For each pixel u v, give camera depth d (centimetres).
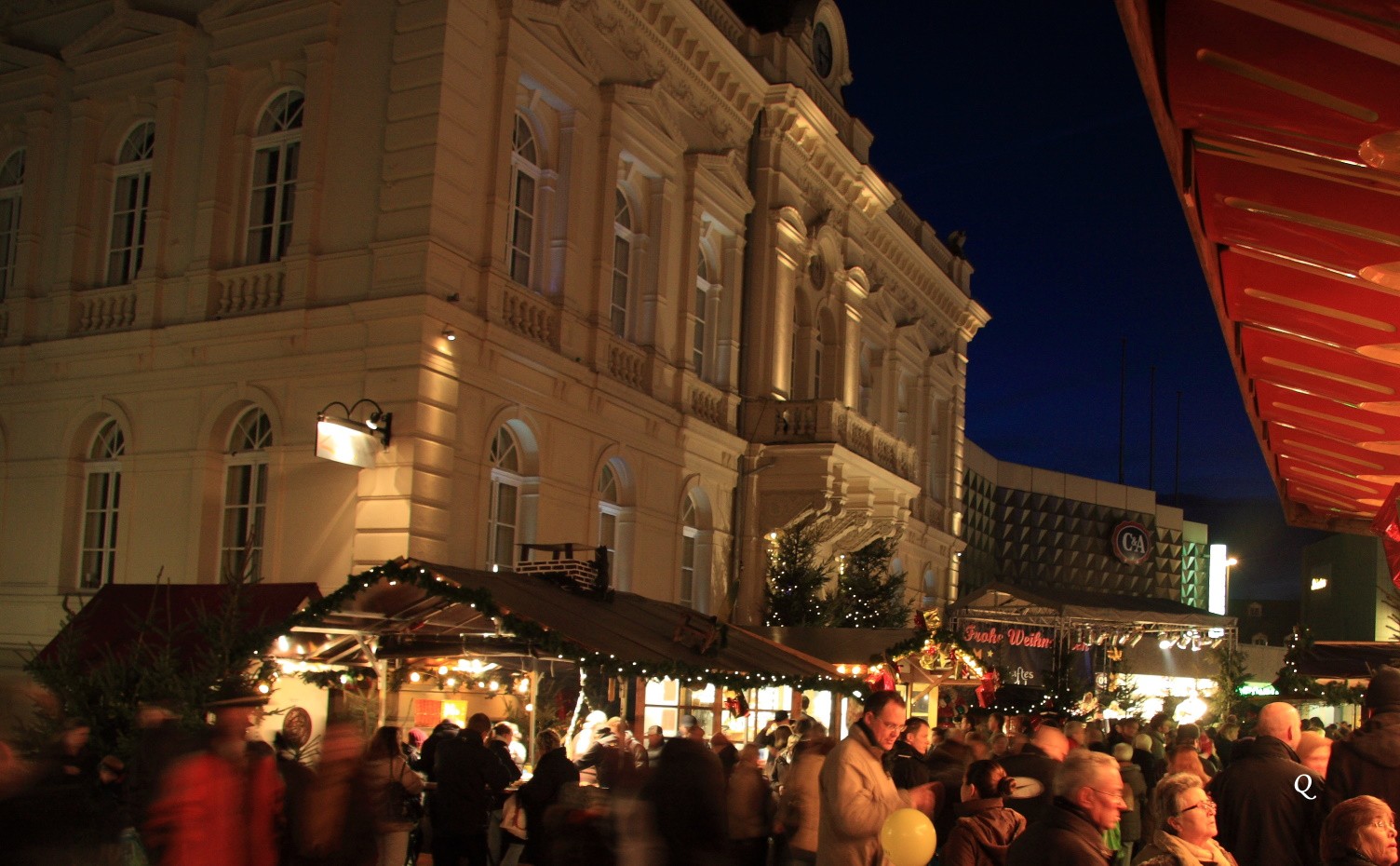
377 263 1870
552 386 2125
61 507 2123
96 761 1280
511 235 2112
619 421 2323
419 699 1872
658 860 658
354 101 1941
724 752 1384
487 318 1939
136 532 2036
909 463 3216
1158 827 672
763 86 2762
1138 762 1475
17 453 2194
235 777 711
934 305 3866
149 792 751
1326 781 771
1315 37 502
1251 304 870
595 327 2236
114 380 2102
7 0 2338
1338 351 930
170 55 2111
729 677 1566
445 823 1162
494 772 1180
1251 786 769
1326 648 2302
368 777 788
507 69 2000
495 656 1655
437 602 1512
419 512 1800
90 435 2153
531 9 2041
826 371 3108
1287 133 595
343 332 1881
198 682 1470
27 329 2203
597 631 1498
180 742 736
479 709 1930
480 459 1942
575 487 2186
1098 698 3034
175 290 2055
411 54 1898
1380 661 2256
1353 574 5550
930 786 899
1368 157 596
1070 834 569
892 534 3141
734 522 2722
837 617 2748
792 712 2014
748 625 2662
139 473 2050
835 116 3152
